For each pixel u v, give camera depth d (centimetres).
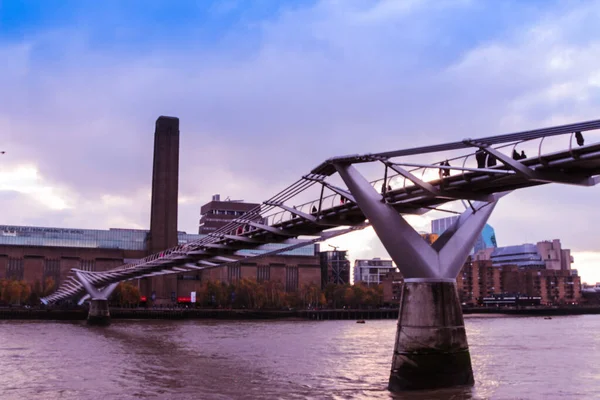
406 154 3494
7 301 19238
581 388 4062
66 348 7194
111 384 4322
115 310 17962
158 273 10112
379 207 3753
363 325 14450
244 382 4362
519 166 3030
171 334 10012
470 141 3084
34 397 3856
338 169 3925
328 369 5106
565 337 9400
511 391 3900
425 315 3584
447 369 3559
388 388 3775
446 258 3672
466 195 3697
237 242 6719
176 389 4094
